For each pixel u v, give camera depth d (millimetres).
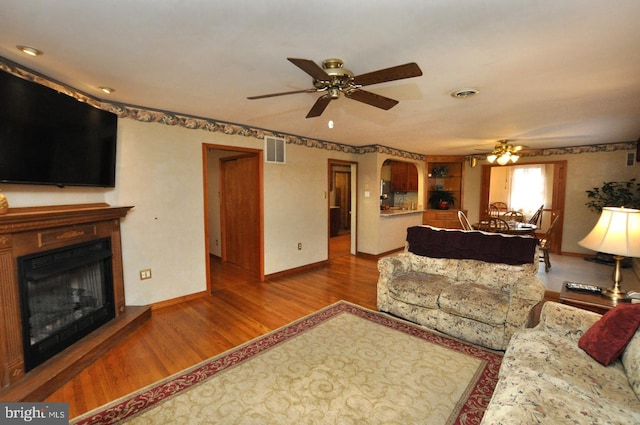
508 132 4664
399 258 3564
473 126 4234
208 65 2215
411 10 1527
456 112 3477
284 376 2266
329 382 2195
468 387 2141
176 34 1774
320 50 1971
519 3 1470
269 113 3584
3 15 1565
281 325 3127
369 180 6020
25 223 2078
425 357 2508
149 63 2182
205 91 2783
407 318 3162
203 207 3887
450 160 7508
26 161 2119
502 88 2684
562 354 1697
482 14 1565
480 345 2676
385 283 3344
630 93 2818
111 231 3018
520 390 1374
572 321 1950
